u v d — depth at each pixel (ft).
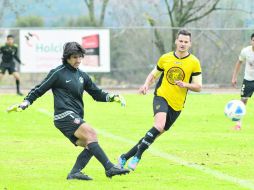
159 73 82.28
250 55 130.72
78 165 75.05
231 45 246.47
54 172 80.18
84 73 75.20
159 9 306.35
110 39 252.01
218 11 295.89
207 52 247.09
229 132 122.72
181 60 80.33
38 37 233.35
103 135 117.70
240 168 83.35
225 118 147.13
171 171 81.10
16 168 83.05
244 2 293.43
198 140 110.83
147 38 253.03
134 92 228.02
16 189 69.97
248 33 245.45
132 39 252.62
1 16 323.37
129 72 251.60
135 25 321.32
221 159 90.74
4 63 206.90
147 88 82.12
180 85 78.38
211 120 143.02
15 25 354.95
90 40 235.40
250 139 112.78
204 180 75.25
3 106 171.83
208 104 181.16
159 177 77.00
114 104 180.75
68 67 73.56
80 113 74.23
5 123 135.33
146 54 253.03
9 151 97.40
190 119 144.56
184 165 85.56
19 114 152.56
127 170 71.05
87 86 75.36
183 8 294.25
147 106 174.91
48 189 69.72
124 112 159.53
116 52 251.80
